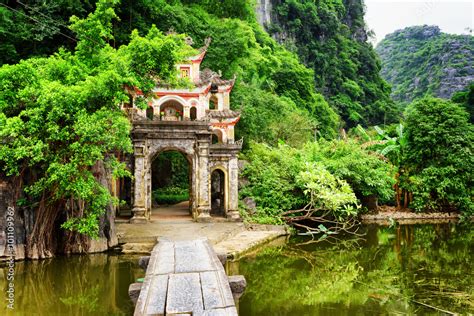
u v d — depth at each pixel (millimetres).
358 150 31969
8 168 15070
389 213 34312
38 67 16672
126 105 25047
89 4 31938
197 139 23312
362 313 11203
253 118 37094
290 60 62500
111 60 17109
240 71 42031
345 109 80562
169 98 24609
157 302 7910
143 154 22516
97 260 15930
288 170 28188
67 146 14914
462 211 34000
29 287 13039
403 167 36469
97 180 17281
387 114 90000
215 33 39500
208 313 7258
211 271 10102
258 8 75938
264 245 20672
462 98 59219
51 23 29781
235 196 23969
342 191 26047
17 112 15359
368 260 18281
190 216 25203
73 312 10922
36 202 15727
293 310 11516
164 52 17391
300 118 41875
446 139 34219
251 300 12469
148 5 35469
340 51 93375
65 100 14086
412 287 13797
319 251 20109
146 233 19156
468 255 19578
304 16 87188
